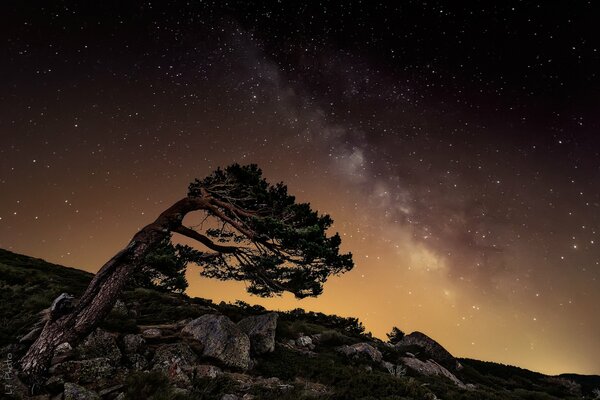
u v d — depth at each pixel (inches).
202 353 398.6
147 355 368.2
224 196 498.6
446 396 438.0
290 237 430.3
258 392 319.3
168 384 296.0
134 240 418.9
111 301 374.3
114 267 392.8
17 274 694.5
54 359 316.2
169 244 644.7
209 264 526.0
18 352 334.6
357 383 401.1
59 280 732.7
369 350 632.4
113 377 304.7
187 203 473.1
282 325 665.6
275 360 458.0
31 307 492.7
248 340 432.8
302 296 479.5
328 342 688.4
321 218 492.1
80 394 261.1
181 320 524.1
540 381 1012.5
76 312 350.3
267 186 517.7
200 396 293.9
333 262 455.2
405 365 653.3
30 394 268.2
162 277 767.7
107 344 353.1
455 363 874.1
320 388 372.5
